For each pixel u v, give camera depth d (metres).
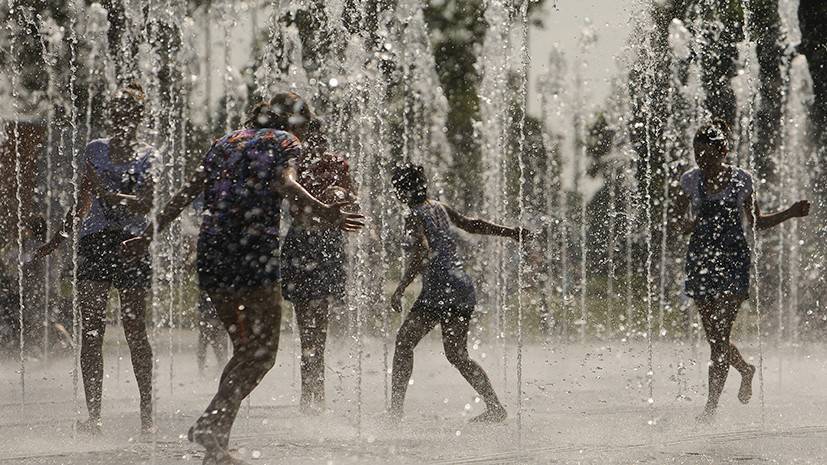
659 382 14.83
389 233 18.89
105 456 8.18
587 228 31.80
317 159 11.04
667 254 27.11
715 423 10.23
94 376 9.57
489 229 10.74
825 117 24.05
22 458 8.10
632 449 8.44
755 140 23.84
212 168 7.81
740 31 23.59
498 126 32.56
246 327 7.70
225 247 7.68
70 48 24.00
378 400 12.32
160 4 21.88
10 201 20.14
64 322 18.77
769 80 24.20
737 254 10.82
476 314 24.33
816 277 22.17
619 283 29.83
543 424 10.20
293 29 20.80
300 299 10.95
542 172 32.12
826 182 23.77
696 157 10.98
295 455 8.16
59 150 20.88
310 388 10.94
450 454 8.21
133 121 9.70
